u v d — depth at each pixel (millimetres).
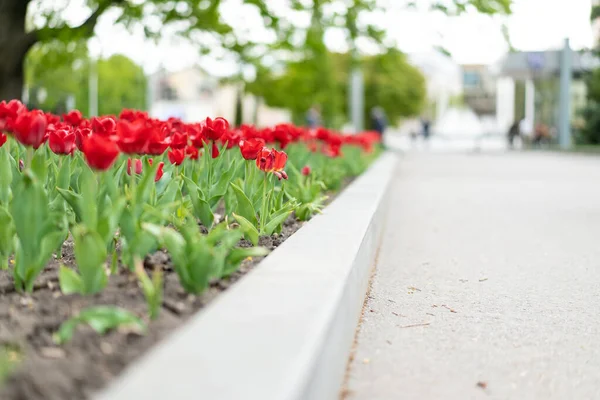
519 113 48312
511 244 7305
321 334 2258
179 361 1945
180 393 1728
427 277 5539
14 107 3850
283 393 1748
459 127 58625
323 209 5934
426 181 16469
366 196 7184
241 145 4836
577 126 40688
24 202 3127
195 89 83500
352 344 3559
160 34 16531
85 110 41094
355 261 3645
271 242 4691
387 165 15672
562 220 9289
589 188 14336
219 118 5352
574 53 42000
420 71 68062
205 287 3070
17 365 2195
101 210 3734
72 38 15516
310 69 19562
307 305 2551
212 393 1734
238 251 3342
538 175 18547
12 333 2504
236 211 4867
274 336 2180
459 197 12492
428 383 3111
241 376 1850
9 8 15102
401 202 11672
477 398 2961
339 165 11938
